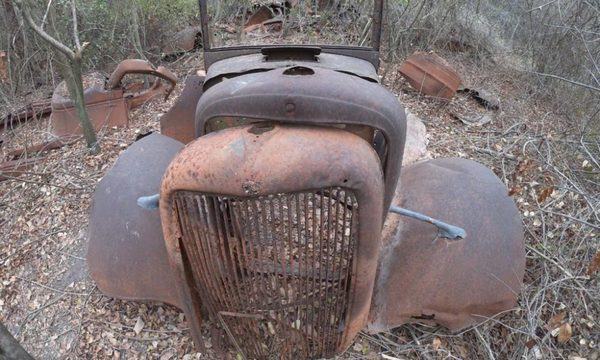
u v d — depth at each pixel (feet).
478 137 11.70
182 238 5.01
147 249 6.49
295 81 4.52
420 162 7.60
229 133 4.65
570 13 15.39
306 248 4.87
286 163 4.27
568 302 7.79
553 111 13.41
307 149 4.33
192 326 5.97
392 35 15.39
